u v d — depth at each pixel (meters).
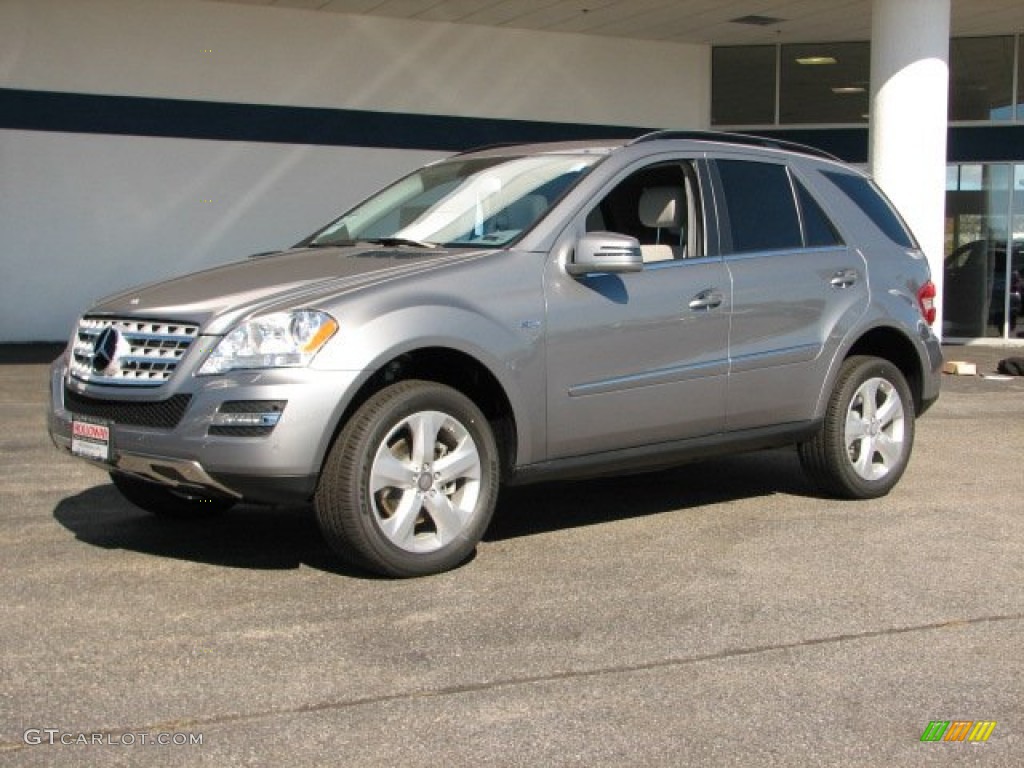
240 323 4.77
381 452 4.85
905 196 13.96
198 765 3.35
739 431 6.16
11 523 5.97
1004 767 3.44
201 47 15.89
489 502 5.20
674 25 17.20
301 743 3.50
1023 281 17.69
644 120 18.39
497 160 6.33
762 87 18.66
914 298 7.06
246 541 5.68
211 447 4.69
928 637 4.49
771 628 4.55
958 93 17.88
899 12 13.84
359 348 4.76
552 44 17.75
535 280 5.35
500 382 5.17
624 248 5.29
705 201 6.15
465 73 17.30
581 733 3.60
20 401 10.30
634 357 5.64
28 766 3.32
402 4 15.98
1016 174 17.69
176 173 15.95
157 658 4.13
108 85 15.52
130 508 6.35
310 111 16.52
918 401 7.16
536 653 4.24
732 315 6.02
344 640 4.33
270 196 16.42
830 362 6.49
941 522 6.27
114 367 5.04
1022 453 8.44
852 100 18.45
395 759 3.41
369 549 4.87
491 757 3.43
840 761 3.46
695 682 4.01
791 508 6.57
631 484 7.21
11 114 15.14
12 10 15.02
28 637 4.31
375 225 6.27
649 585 5.06
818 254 6.55
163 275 15.99
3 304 15.33
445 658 4.17
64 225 15.51
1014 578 5.25
